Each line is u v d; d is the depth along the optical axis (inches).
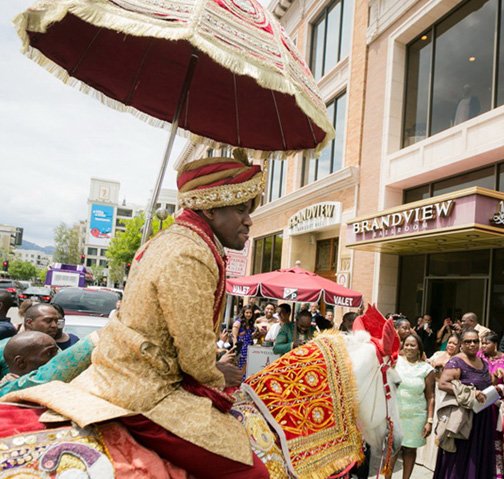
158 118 117.3
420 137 460.8
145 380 64.7
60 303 361.4
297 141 117.3
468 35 410.9
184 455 65.0
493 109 362.6
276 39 74.3
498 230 305.7
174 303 63.1
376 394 97.2
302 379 89.1
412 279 460.4
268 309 440.8
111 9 62.2
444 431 175.2
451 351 249.0
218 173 75.4
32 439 62.9
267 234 812.6
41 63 94.7
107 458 62.5
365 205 505.0
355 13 570.3
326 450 86.3
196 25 63.5
